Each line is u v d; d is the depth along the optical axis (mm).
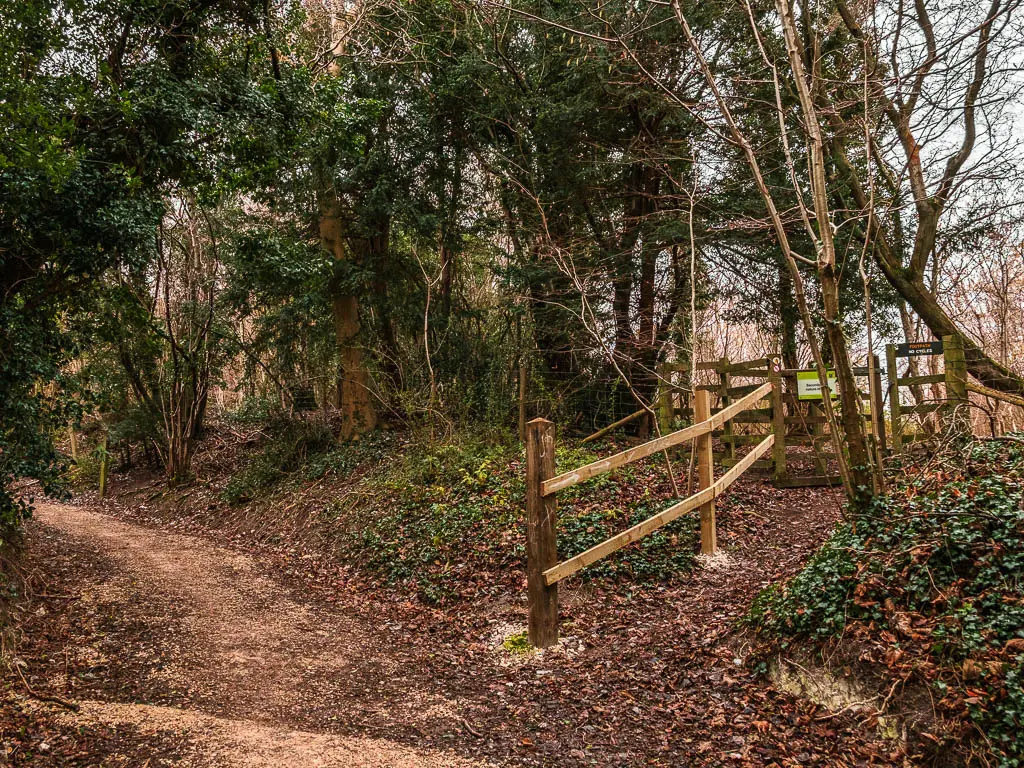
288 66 9180
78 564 7816
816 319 11438
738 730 3889
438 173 14055
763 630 4648
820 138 5035
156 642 5465
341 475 12562
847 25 7828
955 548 4094
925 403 8555
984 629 3547
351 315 14836
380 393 14703
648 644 5168
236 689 4680
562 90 11227
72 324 8609
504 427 11875
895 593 4094
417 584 7547
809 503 8023
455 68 12188
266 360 17969
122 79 7070
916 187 8469
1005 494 4383
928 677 3525
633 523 7324
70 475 17359
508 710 4402
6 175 5598
